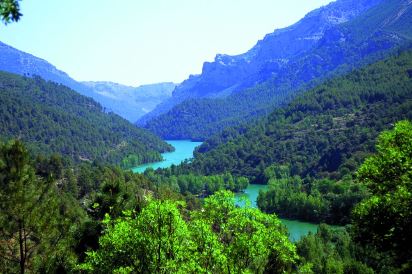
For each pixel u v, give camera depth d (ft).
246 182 610.65
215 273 80.23
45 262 80.23
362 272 197.47
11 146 77.97
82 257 103.71
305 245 244.22
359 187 397.60
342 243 253.44
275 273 84.02
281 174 629.10
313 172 600.39
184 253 78.54
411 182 67.21
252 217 83.20
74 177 381.60
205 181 622.54
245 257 78.28
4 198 73.72
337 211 394.32
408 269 64.03
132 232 78.79
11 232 75.00
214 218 86.33
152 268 77.25
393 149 77.20
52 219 79.87
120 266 78.95
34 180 81.15
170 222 79.10
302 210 419.95
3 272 75.72
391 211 67.26
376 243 69.51
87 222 113.60
